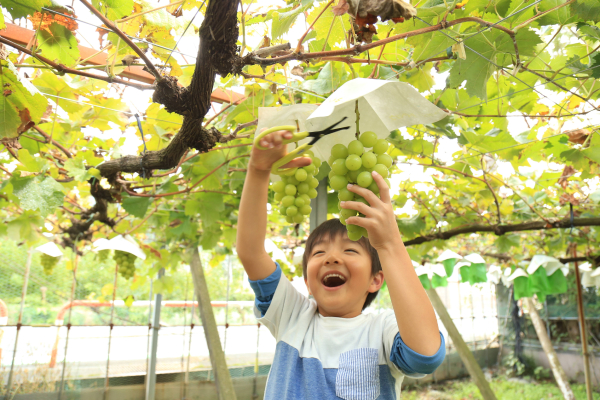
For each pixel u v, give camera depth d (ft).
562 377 23.50
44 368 16.34
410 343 3.33
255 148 3.43
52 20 4.53
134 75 6.86
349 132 3.24
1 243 16.11
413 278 3.29
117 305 19.76
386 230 3.05
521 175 11.05
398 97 2.75
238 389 21.04
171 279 14.33
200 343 21.27
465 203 12.10
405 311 3.25
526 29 4.39
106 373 17.10
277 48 4.36
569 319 28.91
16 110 4.14
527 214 12.90
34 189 6.27
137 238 13.84
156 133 7.95
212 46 3.87
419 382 27.35
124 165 7.04
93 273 19.12
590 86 6.16
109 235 12.51
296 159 3.20
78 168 7.64
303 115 3.13
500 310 33.50
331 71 6.08
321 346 4.40
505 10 4.38
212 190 9.29
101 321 19.20
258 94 6.61
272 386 4.31
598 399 24.34
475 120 7.38
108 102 7.14
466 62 4.82
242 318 23.50
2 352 15.49
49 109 7.15
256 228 4.36
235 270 24.47
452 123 7.28
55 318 17.37
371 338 4.31
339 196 3.07
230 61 4.07
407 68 5.02
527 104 6.73
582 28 4.80
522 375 30.30
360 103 3.08
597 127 7.06
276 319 4.91
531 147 8.17
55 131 7.77
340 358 4.19
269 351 23.32
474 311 32.71
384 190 2.94
